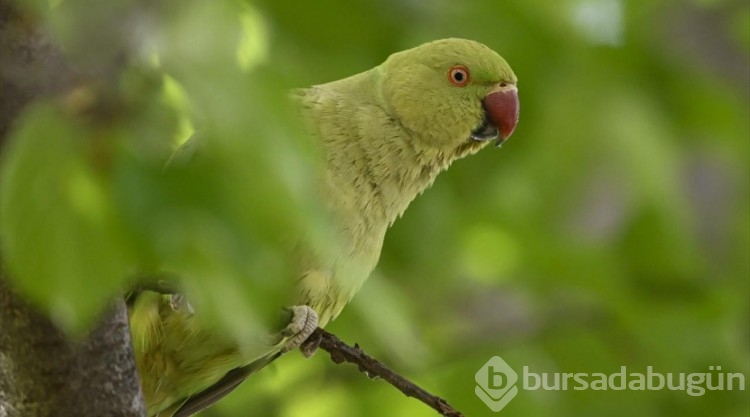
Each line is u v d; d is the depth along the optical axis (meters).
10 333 4.48
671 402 10.02
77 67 3.16
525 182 9.46
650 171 9.39
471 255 10.38
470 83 7.45
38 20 3.58
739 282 11.20
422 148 7.28
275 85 3.16
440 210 9.23
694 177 11.27
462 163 9.33
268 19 5.07
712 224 11.37
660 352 10.07
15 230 2.94
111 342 4.64
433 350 9.75
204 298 3.19
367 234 6.77
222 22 3.09
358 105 6.96
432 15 7.99
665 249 10.19
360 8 7.04
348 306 8.51
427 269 9.52
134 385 4.75
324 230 3.42
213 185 3.12
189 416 7.38
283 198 3.14
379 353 8.97
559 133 9.07
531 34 8.60
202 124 3.07
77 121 3.03
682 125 9.84
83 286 3.00
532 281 10.43
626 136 9.19
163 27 3.11
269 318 3.42
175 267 3.16
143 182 3.07
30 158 2.95
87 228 3.01
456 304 10.23
